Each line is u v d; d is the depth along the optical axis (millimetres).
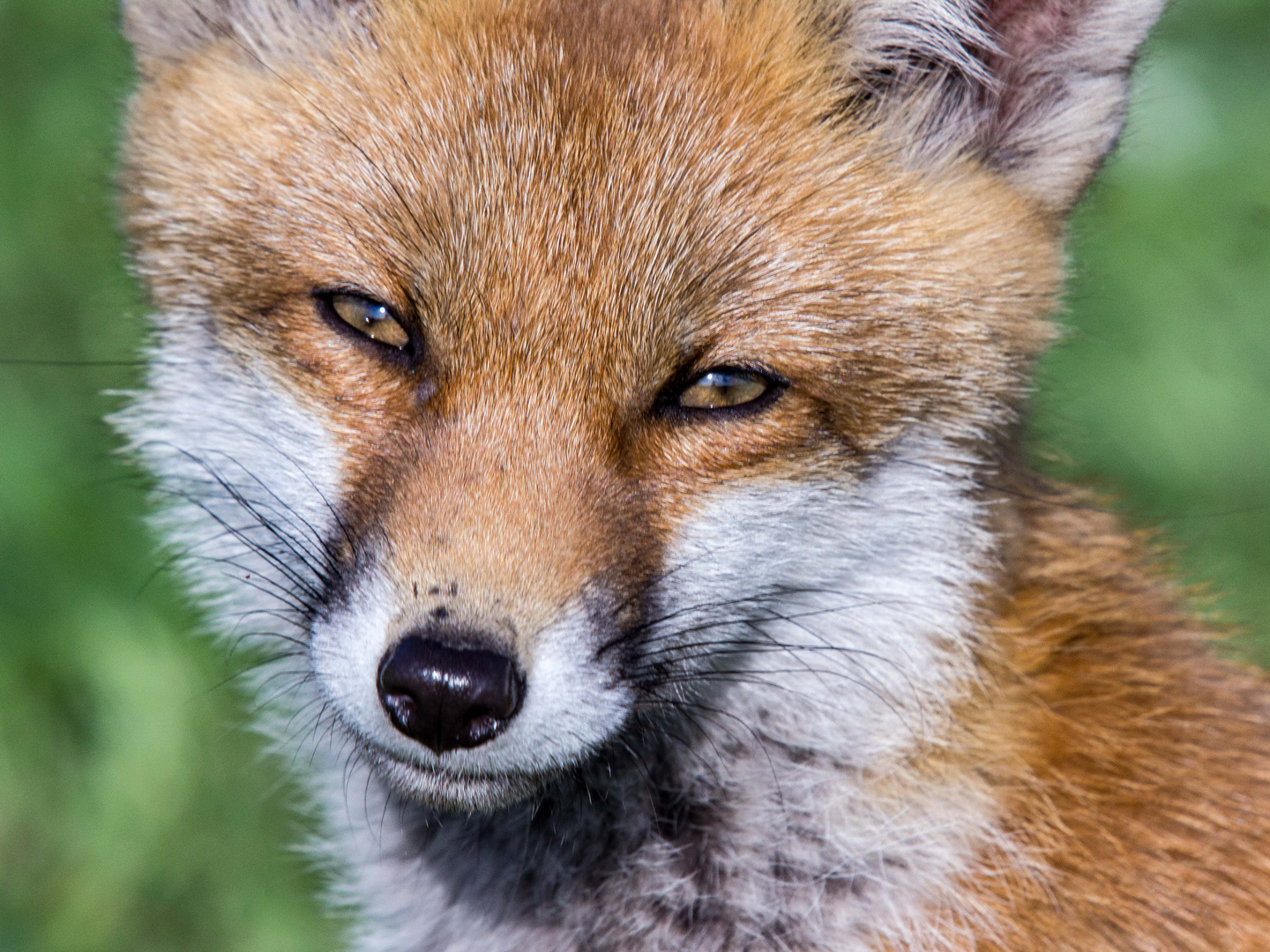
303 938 9508
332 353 6441
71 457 10602
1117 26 6711
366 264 6328
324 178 6426
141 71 7133
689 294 6305
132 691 9711
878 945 6738
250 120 6672
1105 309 12164
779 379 6402
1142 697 7246
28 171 11875
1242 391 12125
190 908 9562
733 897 6945
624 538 6250
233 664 9781
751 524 6504
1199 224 12516
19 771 9680
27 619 9953
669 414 6398
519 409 6223
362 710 6078
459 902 7574
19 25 12492
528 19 6555
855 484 6664
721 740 7102
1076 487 7984
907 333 6562
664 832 7121
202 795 9719
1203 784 7098
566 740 6059
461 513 5996
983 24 6965
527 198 6270
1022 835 6812
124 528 10367
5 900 9453
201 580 7848
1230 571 11148
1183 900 6828
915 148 6934
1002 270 6785
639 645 6328
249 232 6578
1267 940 6906
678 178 6355
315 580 6711
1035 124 6938
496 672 5852
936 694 6883
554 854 7273
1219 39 13352
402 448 6258
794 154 6590
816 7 6859
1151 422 11977
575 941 7238
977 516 6918
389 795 7734
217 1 6930
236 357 6750
